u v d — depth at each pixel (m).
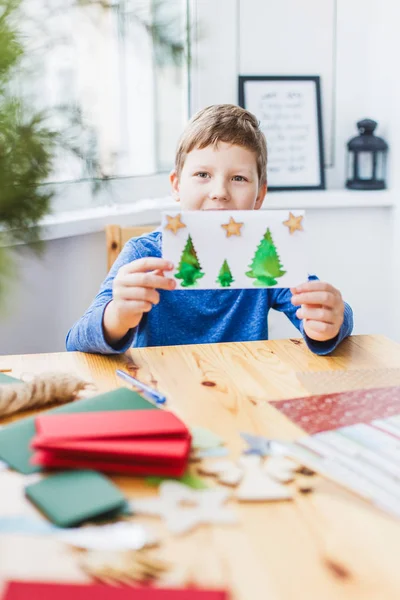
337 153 2.13
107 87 1.64
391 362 0.87
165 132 1.93
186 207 1.18
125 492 0.52
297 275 0.86
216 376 0.81
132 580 0.41
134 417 0.60
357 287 2.09
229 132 1.13
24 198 0.45
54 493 0.50
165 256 0.84
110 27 0.53
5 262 0.44
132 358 0.88
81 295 1.66
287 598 0.40
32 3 0.46
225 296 1.20
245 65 1.99
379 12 2.00
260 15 1.97
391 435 0.62
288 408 0.69
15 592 0.39
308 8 2.01
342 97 2.09
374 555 0.44
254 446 0.60
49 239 1.47
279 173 2.02
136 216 1.70
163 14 0.49
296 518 0.48
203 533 0.46
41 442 0.55
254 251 0.85
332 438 0.61
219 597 0.39
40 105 0.49
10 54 0.45
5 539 0.45
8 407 0.66
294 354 0.91
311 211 2.00
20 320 1.51
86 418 0.59
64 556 0.44
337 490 0.52
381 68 2.02
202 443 0.60
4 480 0.53
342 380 0.79
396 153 1.99
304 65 2.04
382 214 2.05
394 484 0.53
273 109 2.00
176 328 1.18
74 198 1.63
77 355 0.90
